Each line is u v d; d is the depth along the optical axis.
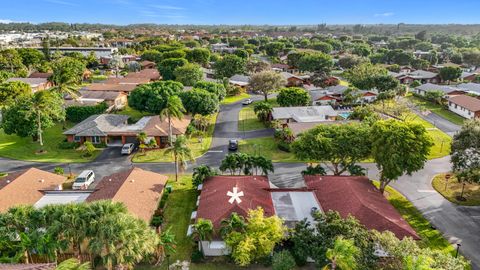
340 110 101.00
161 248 36.59
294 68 180.50
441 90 113.25
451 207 47.81
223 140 75.25
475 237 41.28
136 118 90.31
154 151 68.38
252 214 35.59
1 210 41.34
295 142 54.09
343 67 180.25
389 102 93.75
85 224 30.77
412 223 43.91
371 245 31.47
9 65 149.88
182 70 117.12
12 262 30.52
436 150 69.38
